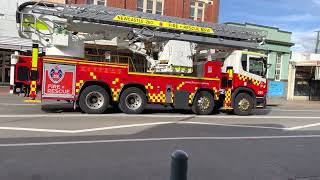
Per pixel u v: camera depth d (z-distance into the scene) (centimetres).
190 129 1120
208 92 1580
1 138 841
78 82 1341
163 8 3062
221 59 1723
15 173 588
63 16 1383
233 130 1150
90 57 1482
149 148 812
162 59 1541
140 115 1407
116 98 1401
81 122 1137
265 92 1705
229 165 708
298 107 2569
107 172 620
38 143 805
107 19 1452
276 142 975
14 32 2383
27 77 1298
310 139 1050
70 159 686
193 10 3228
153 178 601
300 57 4266
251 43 1741
